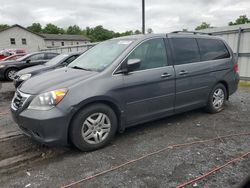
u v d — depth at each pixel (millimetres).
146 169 3086
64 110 3244
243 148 3621
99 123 3609
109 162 3283
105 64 3859
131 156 3438
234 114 5312
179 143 3840
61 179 2918
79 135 3436
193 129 4445
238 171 2990
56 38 62938
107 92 3547
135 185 2760
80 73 3752
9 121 5164
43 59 12633
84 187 2754
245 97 6941
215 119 4988
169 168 3094
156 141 3936
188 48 4699
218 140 3936
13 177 2996
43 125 3182
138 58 3967
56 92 3270
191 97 4742
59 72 4031
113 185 2771
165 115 4414
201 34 5109
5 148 3805
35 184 2832
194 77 4684
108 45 4484
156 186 2734
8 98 7781
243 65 9609
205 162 3223
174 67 4371
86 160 3352
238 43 9602
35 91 3404
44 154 3574
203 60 4906
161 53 4273
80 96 3344
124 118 3846
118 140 4000
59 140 3299
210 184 2744
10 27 47125
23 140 4094
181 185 2738
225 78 5332
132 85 3811
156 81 4086
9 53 25703
